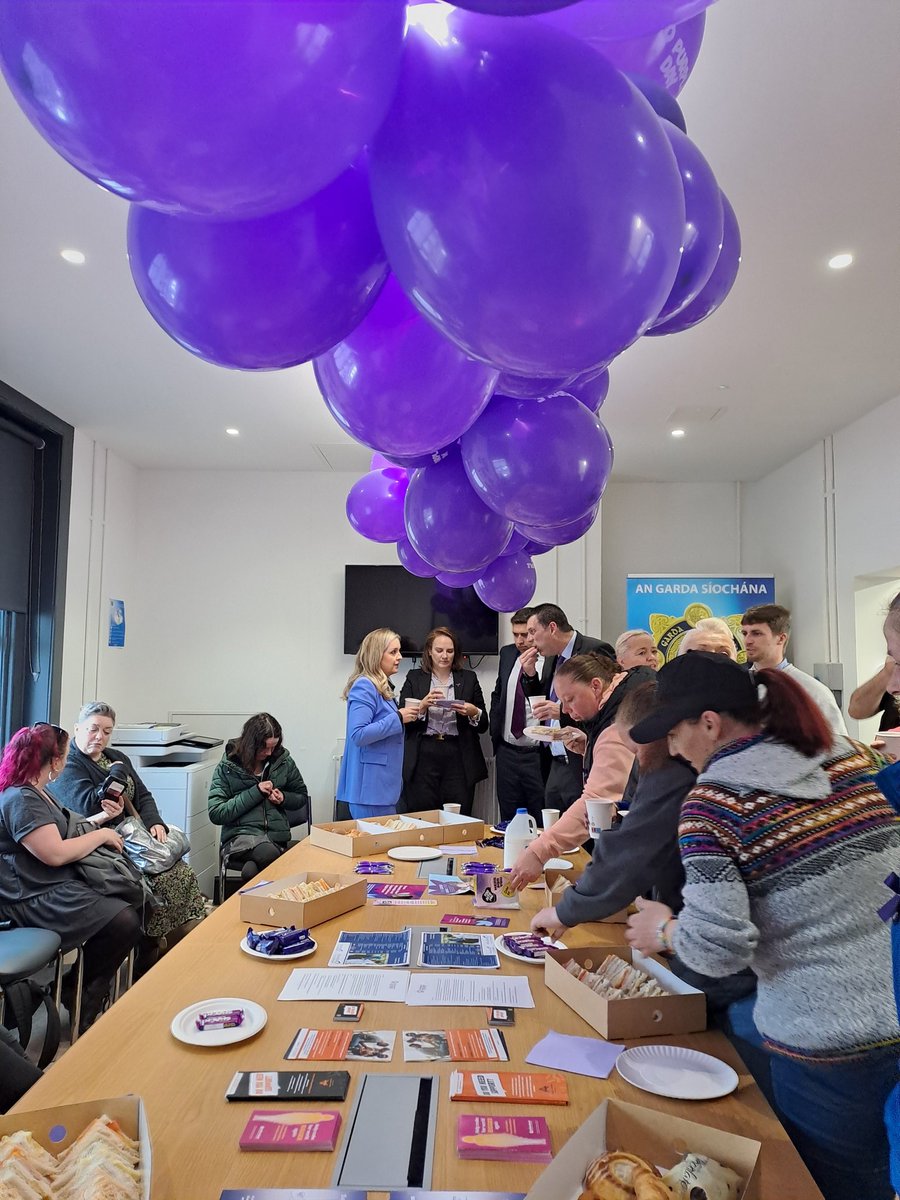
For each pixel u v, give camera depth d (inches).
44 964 103.2
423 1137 42.0
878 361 145.3
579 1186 37.9
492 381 49.4
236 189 27.1
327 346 42.0
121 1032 53.4
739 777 47.7
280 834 174.9
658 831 61.0
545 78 29.9
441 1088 46.7
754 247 109.2
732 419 176.4
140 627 216.5
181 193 27.0
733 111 85.4
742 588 209.6
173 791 182.2
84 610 189.2
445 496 72.2
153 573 217.5
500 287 30.9
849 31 75.2
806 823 45.6
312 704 214.4
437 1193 37.8
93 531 193.0
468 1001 58.5
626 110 30.9
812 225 104.3
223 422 179.3
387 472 96.7
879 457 167.8
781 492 213.2
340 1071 48.2
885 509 165.3
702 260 46.0
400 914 79.0
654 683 65.2
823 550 190.1
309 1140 41.0
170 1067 48.8
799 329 132.6
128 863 124.8
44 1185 36.3
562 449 58.5
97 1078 47.5
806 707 49.2
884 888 44.9
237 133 25.0
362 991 60.0
